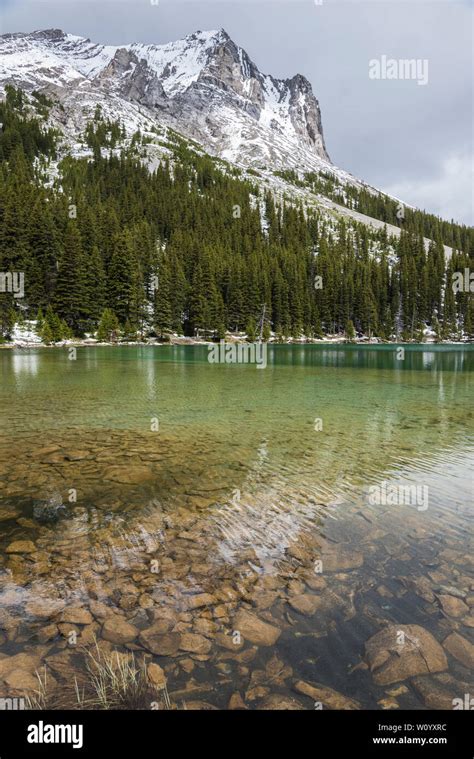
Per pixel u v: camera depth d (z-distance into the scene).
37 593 4.40
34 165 176.00
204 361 45.94
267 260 118.25
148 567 5.00
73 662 3.44
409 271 130.62
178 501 7.22
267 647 3.66
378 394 21.58
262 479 8.43
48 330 63.41
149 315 86.56
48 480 8.14
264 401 18.84
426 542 5.75
